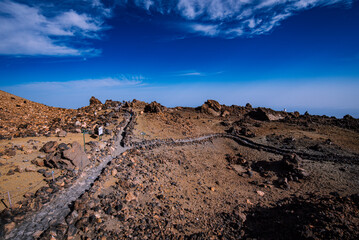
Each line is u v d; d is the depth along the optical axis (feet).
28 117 138.21
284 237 53.78
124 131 145.18
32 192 55.93
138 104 254.27
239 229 61.87
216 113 277.03
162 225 58.44
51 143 84.23
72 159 74.23
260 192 94.89
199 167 119.14
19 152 78.23
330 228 51.39
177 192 83.25
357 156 141.79
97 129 121.80
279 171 124.67
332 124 229.25
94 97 242.17
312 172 121.80
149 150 123.54
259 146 166.91
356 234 48.78
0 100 153.17
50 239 42.98
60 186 61.72
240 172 123.44
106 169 79.92
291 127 220.84
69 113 177.78
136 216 59.21
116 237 49.06
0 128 105.70
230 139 186.09
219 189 95.40
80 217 51.39
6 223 43.83
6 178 60.13
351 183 107.96
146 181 83.82
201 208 74.64
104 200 60.80
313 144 165.27
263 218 69.26
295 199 88.38
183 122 204.44
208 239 54.70
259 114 270.05
